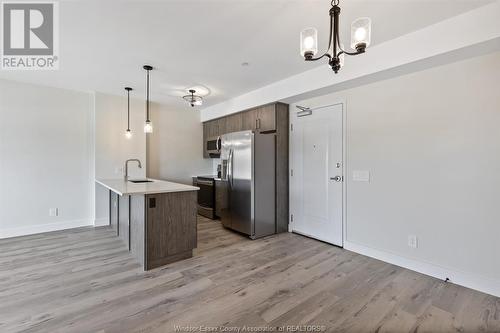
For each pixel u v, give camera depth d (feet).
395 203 8.91
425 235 8.18
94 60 9.45
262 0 5.99
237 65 9.95
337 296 6.85
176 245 9.17
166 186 9.97
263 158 12.34
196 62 9.63
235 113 15.20
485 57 7.00
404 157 8.65
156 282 7.55
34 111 12.26
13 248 10.32
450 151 7.63
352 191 10.26
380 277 7.97
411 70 8.18
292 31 7.41
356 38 4.54
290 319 5.87
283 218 13.12
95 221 13.73
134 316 5.90
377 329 5.54
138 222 9.13
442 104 7.77
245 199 12.20
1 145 11.53
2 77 11.33
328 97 11.06
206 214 16.49
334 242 10.99
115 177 14.24
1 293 6.84
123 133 14.49
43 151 12.53
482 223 7.06
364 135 9.78
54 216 12.89
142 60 9.45
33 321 5.67
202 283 7.52
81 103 13.51
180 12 6.45
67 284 7.38
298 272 8.31
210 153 17.79
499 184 6.77
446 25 6.83
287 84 11.52
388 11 6.42
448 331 5.48
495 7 6.08
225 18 6.73
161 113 16.61
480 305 6.42
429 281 7.70
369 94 9.59
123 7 6.23
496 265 6.84
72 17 6.66
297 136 12.67
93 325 5.56
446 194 7.72
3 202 11.62
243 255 9.83
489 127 6.92
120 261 9.12
